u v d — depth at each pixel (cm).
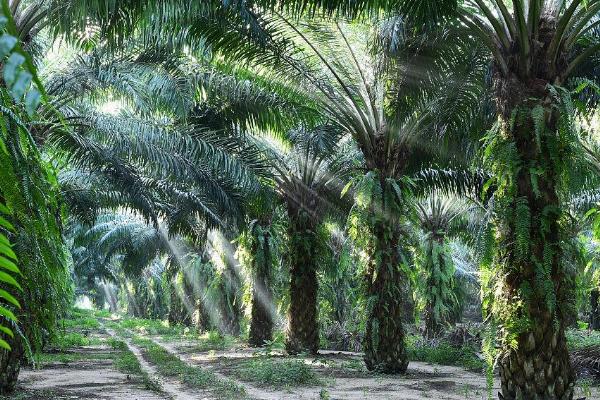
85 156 1200
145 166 1304
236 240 2095
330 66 1243
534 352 675
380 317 1319
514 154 688
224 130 1441
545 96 703
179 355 1948
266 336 2119
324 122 1567
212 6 862
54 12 790
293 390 1074
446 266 2041
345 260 1491
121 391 1059
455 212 2050
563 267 689
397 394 1014
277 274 2058
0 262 158
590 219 1230
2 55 114
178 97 1192
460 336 1922
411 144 1305
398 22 1030
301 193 1764
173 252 3309
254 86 1338
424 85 1143
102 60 1173
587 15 730
